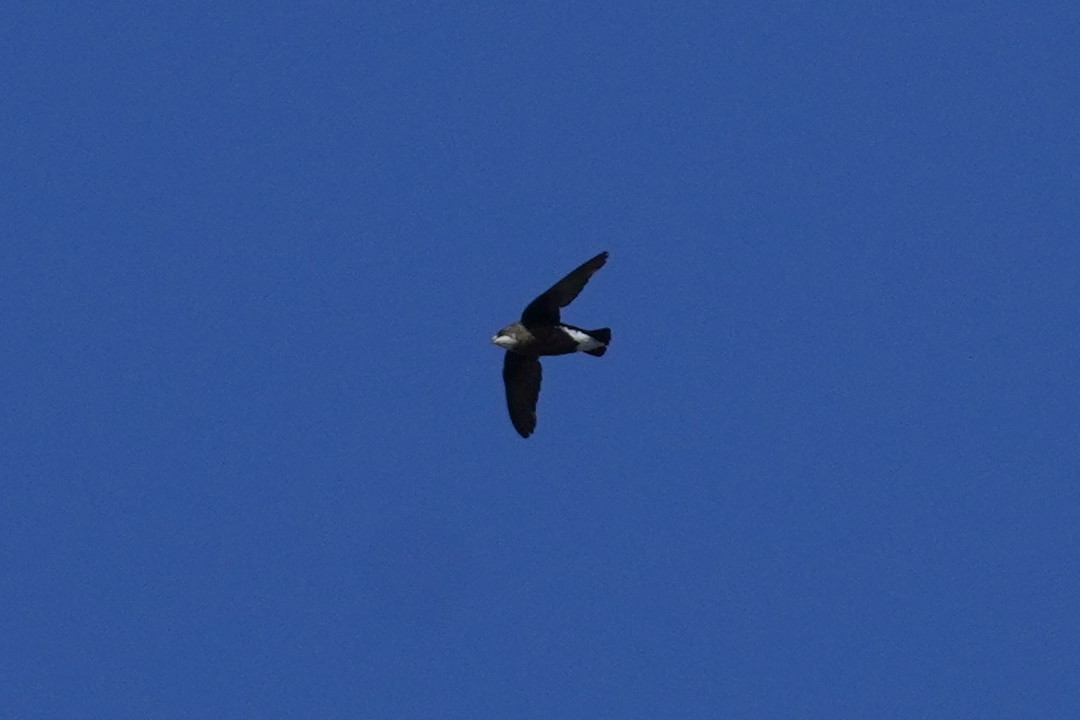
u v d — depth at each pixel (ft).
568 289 93.71
